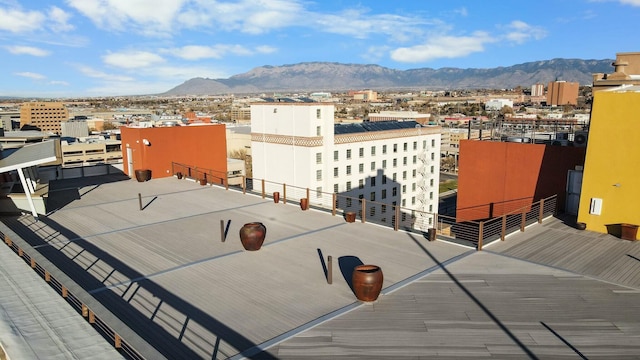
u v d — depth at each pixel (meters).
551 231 14.55
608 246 13.05
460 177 20.34
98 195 21.20
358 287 9.59
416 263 12.02
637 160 13.40
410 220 63.16
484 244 13.29
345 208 53.81
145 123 73.00
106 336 7.74
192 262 12.27
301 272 11.50
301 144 48.34
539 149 17.39
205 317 9.08
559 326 8.58
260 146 52.81
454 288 10.37
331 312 9.27
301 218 16.83
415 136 61.47
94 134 129.12
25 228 15.60
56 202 19.72
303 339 8.20
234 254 12.90
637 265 11.59
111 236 14.70
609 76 20.62
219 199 20.27
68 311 8.17
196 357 7.61
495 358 7.51
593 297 9.80
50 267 9.28
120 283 10.83
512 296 9.90
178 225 16.02
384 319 8.94
